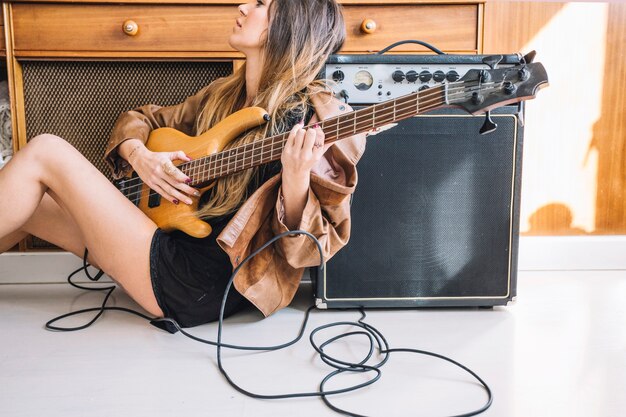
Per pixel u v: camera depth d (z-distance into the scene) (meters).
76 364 1.07
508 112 1.35
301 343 1.19
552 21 1.71
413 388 0.97
